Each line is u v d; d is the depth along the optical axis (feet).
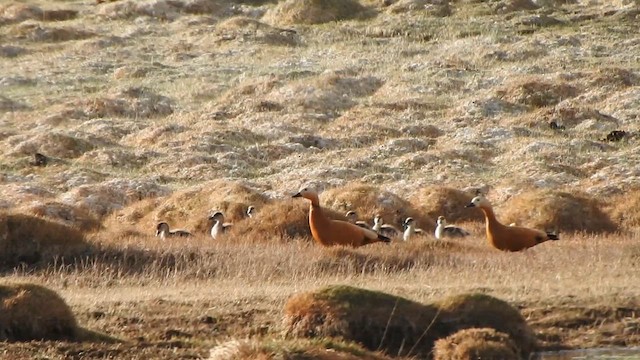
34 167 433.48
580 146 450.71
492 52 584.40
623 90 516.73
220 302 217.97
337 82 542.16
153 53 623.36
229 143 461.37
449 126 485.15
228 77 571.28
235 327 202.69
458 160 437.58
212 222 354.74
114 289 243.60
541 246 298.35
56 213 356.79
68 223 352.69
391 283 237.66
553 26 631.97
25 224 281.95
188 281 253.85
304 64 588.50
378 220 335.26
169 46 634.84
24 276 262.06
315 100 518.78
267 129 480.23
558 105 504.43
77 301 220.84
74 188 401.90
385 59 591.37
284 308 205.26
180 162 438.81
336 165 433.48
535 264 259.60
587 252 275.80
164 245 285.02
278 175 427.74
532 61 571.28
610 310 210.79
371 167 431.84
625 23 625.82
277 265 263.49
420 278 244.42
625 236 332.39
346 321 195.52
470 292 206.69
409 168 431.84
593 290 223.51
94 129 482.69
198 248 281.13
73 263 275.18
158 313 211.00
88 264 272.10
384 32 638.94
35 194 395.96
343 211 367.25
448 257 271.90
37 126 493.77
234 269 261.44
